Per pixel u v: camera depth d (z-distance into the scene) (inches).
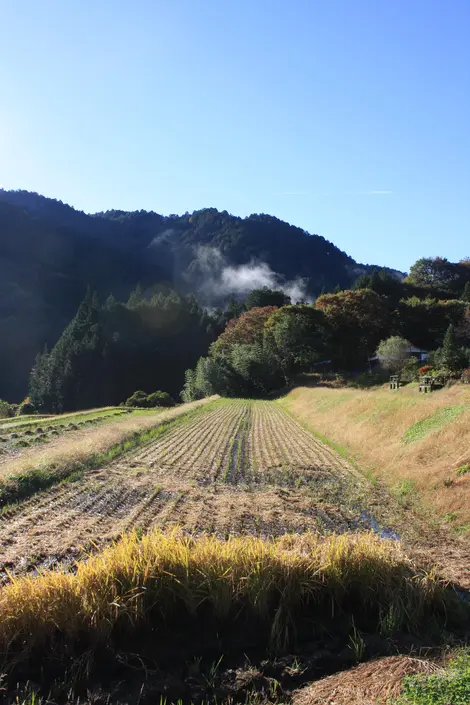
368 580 221.6
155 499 422.9
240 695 165.0
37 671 179.5
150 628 203.9
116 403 2940.5
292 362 2358.5
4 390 4015.8
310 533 267.1
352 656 185.6
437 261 3772.1
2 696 165.8
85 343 2960.1
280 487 474.0
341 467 565.0
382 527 349.1
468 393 653.3
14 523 348.2
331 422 884.6
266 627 207.5
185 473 539.8
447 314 2741.1
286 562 224.1
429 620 209.8
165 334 3521.2
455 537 321.7
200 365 2367.1
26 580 203.5
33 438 826.2
